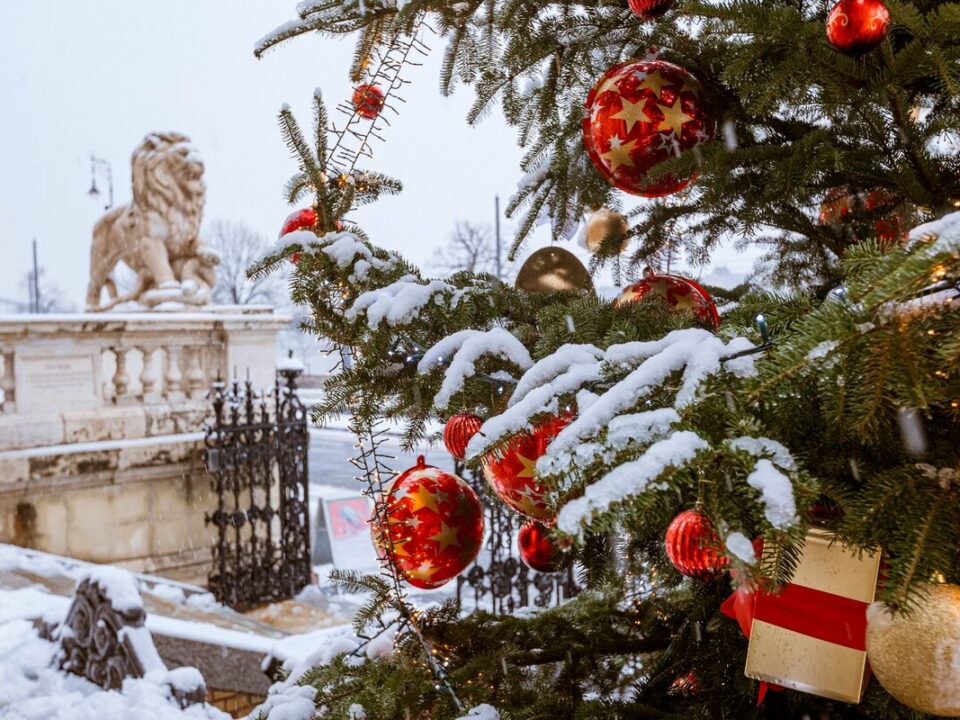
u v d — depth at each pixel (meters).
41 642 5.41
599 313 1.52
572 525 0.91
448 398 1.43
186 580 8.76
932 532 1.03
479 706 1.54
